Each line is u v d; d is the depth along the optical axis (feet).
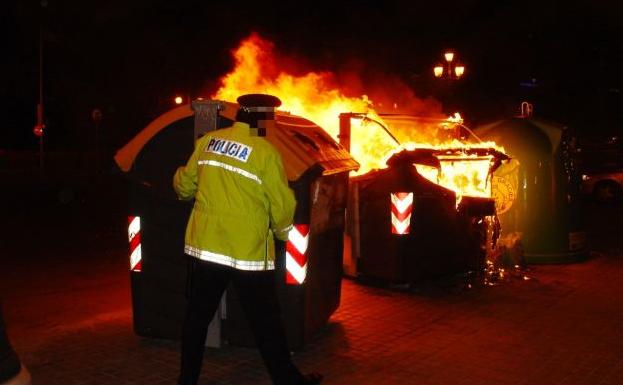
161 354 17.99
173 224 18.26
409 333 20.20
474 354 18.37
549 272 29.27
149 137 18.13
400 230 24.66
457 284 26.25
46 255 33.68
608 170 66.18
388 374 16.81
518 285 26.71
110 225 46.14
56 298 24.27
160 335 18.71
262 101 14.66
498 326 20.99
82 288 25.99
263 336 15.01
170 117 18.10
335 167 18.85
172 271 18.35
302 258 17.42
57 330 20.12
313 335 19.33
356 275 26.32
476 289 25.94
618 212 55.88
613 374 16.96
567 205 31.04
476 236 27.30
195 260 14.80
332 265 20.35
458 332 20.34
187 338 14.96
